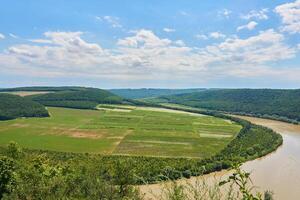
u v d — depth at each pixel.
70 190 29.25
